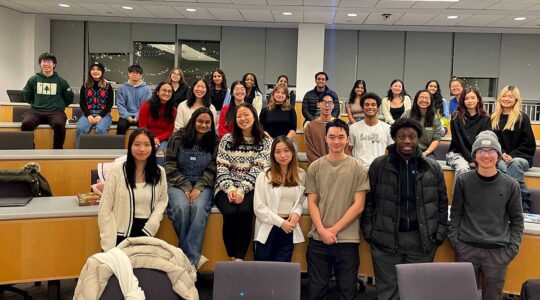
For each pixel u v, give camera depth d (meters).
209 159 3.25
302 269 3.08
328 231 2.79
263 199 2.94
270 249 2.89
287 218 2.92
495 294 2.69
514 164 3.65
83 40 9.73
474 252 2.68
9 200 3.00
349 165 2.88
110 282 2.15
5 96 8.73
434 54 9.59
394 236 2.77
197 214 2.98
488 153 2.62
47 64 5.05
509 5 7.07
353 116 6.02
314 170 2.94
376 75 9.70
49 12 8.93
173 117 4.36
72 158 3.64
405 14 8.00
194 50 9.89
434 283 2.17
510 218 2.68
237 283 2.16
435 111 4.48
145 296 2.20
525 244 2.79
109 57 9.81
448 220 2.89
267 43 9.71
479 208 2.68
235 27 9.69
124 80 9.84
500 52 9.52
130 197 2.78
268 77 9.74
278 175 2.95
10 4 8.28
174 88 5.32
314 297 2.89
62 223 2.76
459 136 3.87
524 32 9.30
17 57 9.02
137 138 2.76
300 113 6.75
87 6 8.25
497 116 3.87
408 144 2.74
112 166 2.98
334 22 8.96
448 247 2.99
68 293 3.24
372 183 2.86
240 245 3.00
